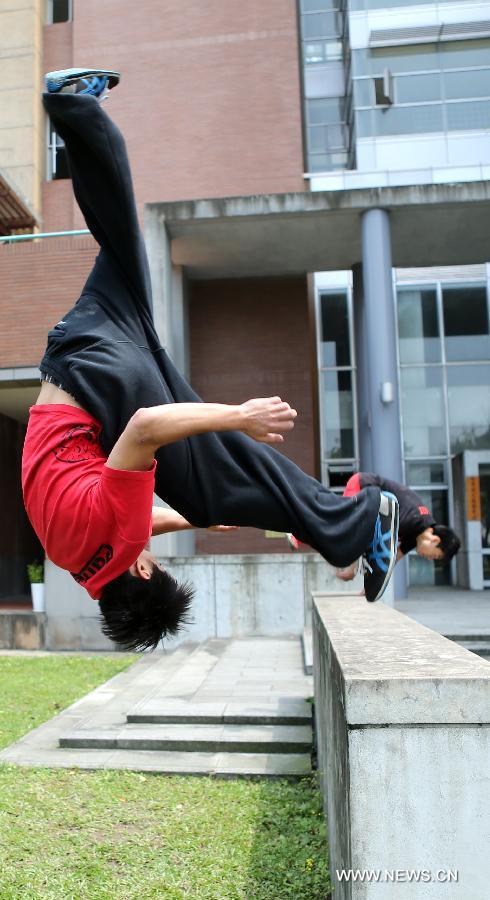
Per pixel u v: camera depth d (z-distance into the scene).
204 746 5.50
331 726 2.82
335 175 16.05
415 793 1.80
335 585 10.54
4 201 14.45
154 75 17.50
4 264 11.84
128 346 2.44
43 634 11.48
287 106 17.19
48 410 2.35
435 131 16.52
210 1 17.64
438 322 18.25
